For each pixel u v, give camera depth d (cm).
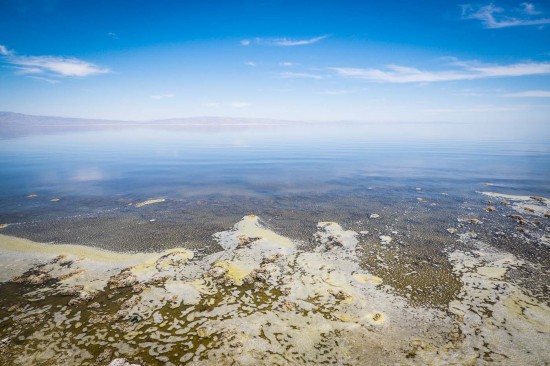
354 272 1072
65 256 1208
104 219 1669
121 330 789
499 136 9788
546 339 740
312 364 688
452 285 983
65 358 703
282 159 4297
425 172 3097
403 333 773
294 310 866
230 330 788
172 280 1025
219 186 2527
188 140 8575
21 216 1719
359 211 1803
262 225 1566
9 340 755
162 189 2416
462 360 688
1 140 8031
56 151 5388
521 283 987
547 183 2455
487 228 1484
